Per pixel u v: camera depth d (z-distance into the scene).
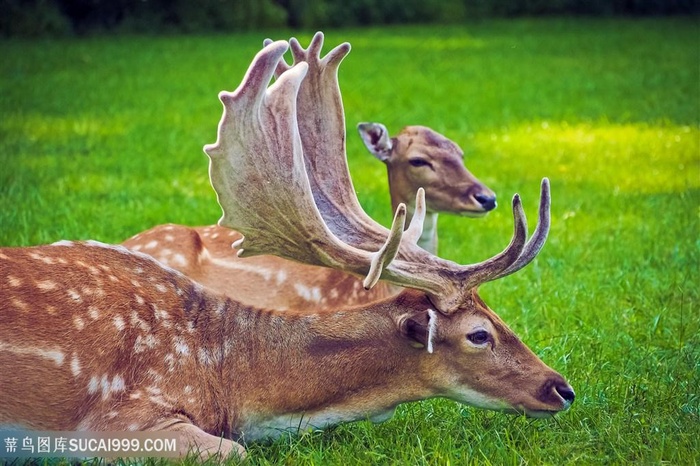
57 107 21.86
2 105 21.59
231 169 6.40
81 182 14.70
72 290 6.08
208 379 6.27
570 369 7.80
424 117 22.39
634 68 32.00
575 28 47.94
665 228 12.43
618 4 55.19
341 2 49.16
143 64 30.92
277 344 6.39
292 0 46.84
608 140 19.64
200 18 43.22
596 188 15.20
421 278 6.28
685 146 18.83
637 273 10.46
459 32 46.41
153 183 14.88
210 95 25.16
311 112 7.10
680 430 6.57
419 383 6.39
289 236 6.49
